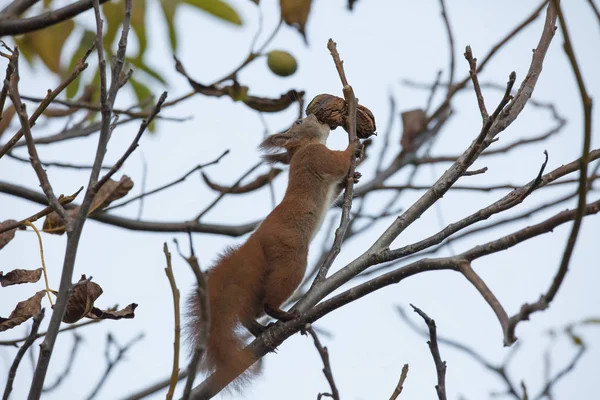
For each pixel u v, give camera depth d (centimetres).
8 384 641
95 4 671
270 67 1083
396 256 835
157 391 1026
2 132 1110
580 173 582
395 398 729
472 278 697
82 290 762
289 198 1024
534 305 579
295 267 951
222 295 894
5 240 822
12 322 747
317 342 689
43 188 665
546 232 684
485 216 785
